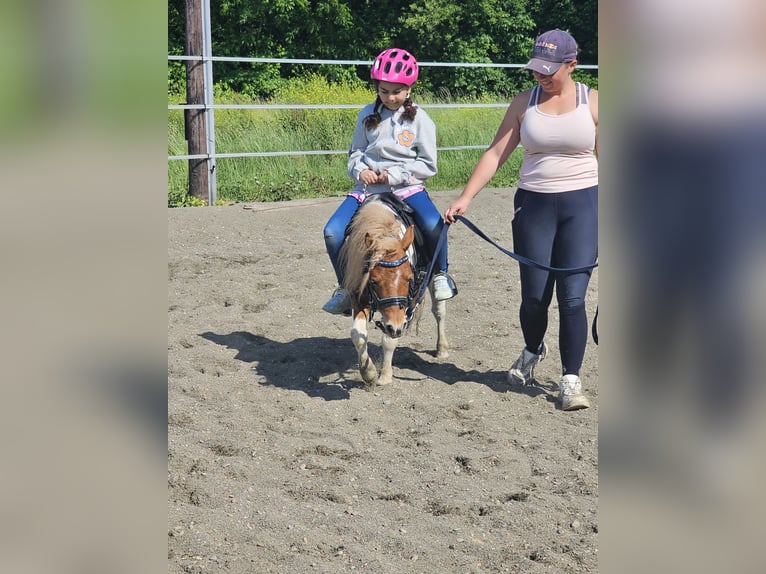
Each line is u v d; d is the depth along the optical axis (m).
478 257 7.59
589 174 4.23
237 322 5.79
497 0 23.67
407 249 4.18
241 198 10.52
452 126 14.12
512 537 3.06
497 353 5.24
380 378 4.66
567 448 3.87
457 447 3.88
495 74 23.56
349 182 11.76
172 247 7.69
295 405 4.38
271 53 22.03
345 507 3.30
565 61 4.03
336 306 4.64
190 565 2.80
